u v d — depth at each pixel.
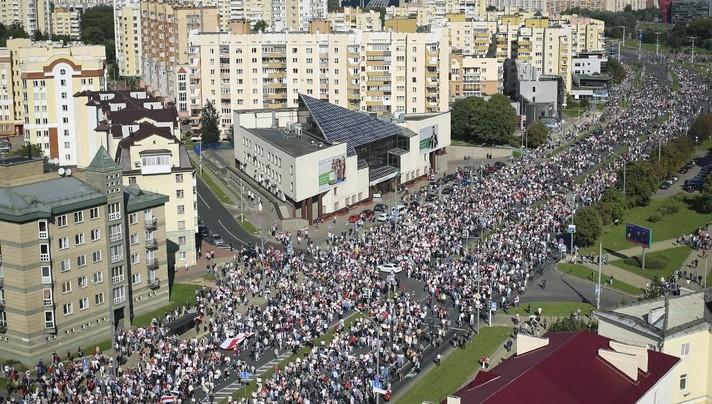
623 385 153.25
